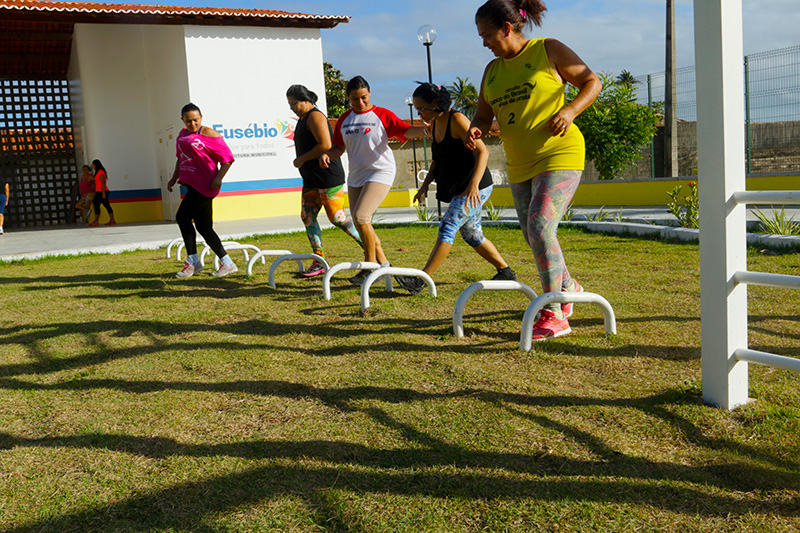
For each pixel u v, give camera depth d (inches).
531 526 64.0
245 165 624.1
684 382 101.3
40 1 575.8
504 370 111.7
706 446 80.0
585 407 93.4
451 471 75.7
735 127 87.6
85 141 728.3
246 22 612.1
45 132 794.2
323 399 101.7
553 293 124.6
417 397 100.4
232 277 239.1
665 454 78.3
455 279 211.0
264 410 98.1
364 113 196.1
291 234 423.2
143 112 717.9
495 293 182.1
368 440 85.3
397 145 1171.9
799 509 65.4
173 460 81.6
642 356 117.2
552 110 128.7
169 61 636.7
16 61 761.6
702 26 88.0
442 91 171.9
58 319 172.4
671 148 676.7
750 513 64.8
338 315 162.2
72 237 470.3
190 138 233.1
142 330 154.9
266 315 166.4
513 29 130.2
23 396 108.8
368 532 64.0
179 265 286.5
